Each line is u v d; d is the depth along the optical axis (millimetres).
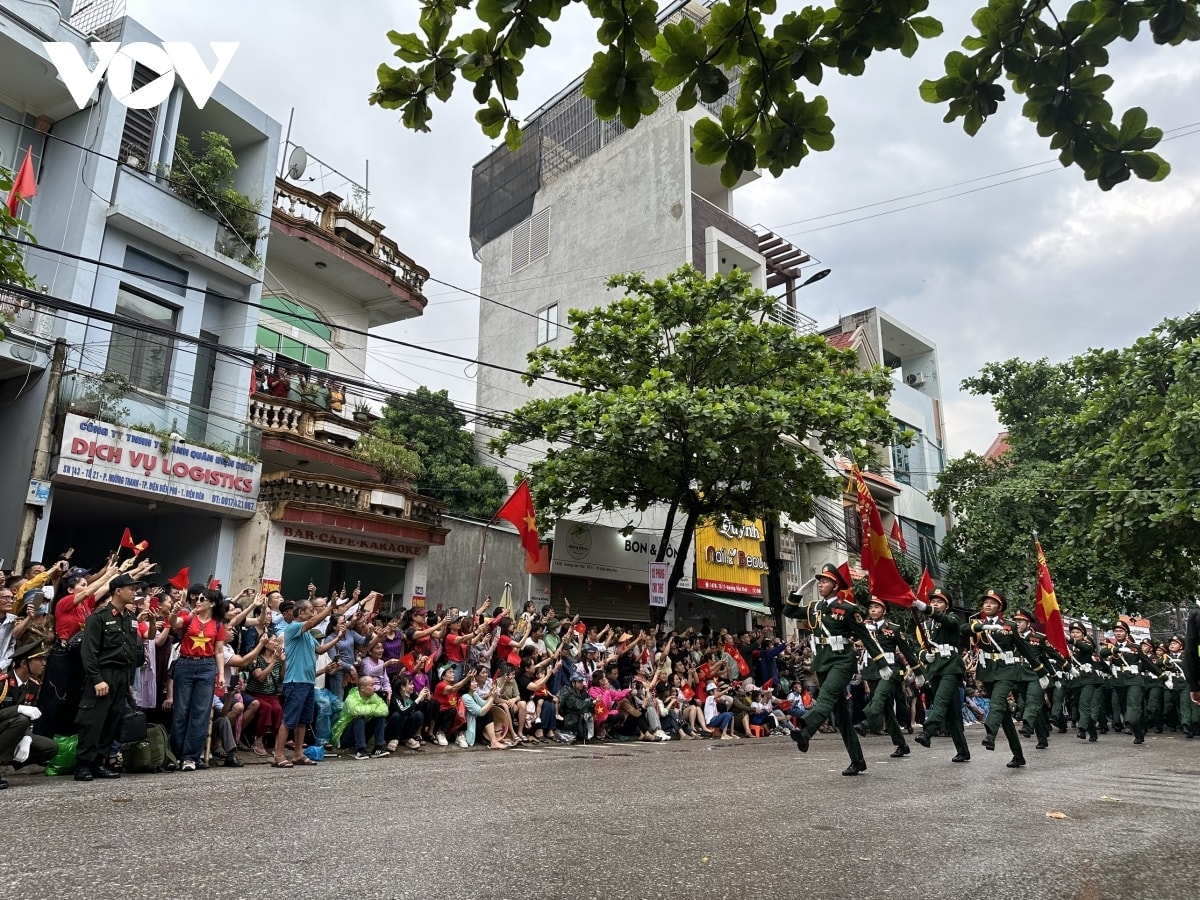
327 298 21703
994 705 10000
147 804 6262
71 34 15180
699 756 11008
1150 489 16719
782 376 17281
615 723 14258
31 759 7691
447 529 19500
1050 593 16359
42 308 14461
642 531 23047
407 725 11352
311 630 9617
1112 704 17703
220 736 9328
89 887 4000
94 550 18188
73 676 8305
